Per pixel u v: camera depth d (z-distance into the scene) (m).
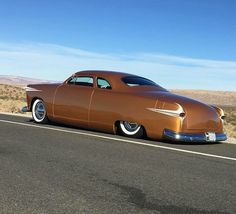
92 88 11.68
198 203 5.85
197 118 10.39
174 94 11.07
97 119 11.42
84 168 7.51
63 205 5.58
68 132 11.53
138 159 8.42
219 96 166.50
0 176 6.83
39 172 7.15
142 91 11.05
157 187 6.51
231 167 8.09
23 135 10.79
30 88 13.22
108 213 5.34
